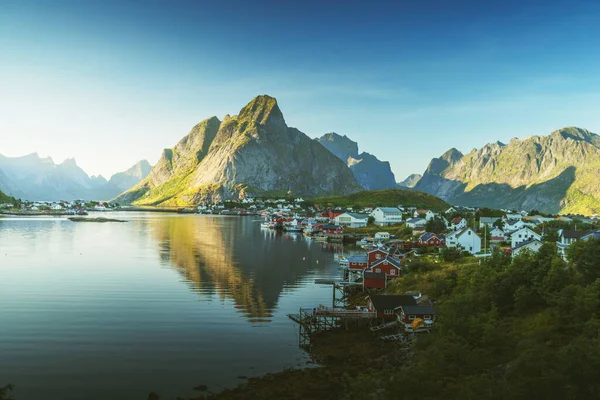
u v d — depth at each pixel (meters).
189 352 58.25
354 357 57.22
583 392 35.47
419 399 39.91
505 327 59.44
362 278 101.81
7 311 74.00
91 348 58.72
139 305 79.38
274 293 91.62
